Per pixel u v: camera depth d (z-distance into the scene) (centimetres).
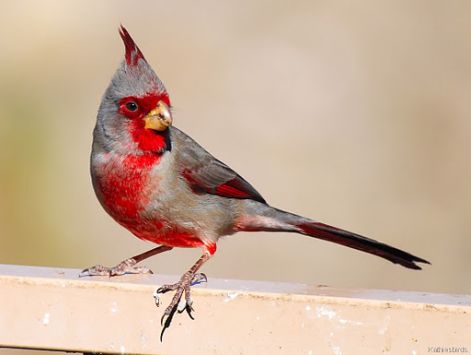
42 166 1292
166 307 593
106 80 1445
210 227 780
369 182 1394
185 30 1573
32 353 930
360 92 1527
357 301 579
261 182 1376
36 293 593
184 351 591
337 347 581
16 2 1509
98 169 757
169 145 763
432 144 1473
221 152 1414
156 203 756
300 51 1574
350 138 1463
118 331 592
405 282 1272
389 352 578
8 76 1423
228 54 1553
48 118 1360
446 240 1305
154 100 743
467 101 1516
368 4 1675
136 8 1584
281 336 584
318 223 795
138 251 1234
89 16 1536
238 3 1642
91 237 1241
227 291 591
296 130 1461
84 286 592
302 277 1252
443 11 1670
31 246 1227
